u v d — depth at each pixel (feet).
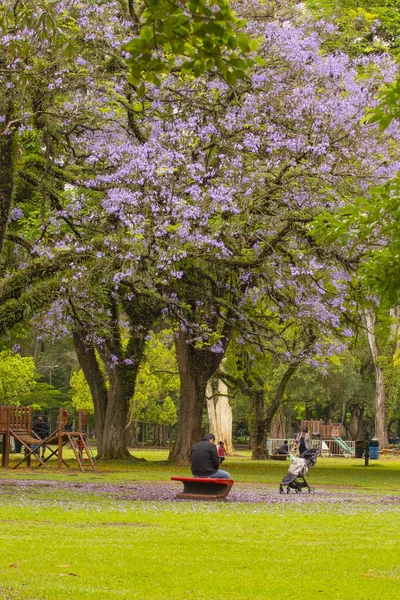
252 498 63.52
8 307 69.46
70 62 67.05
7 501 54.70
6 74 62.95
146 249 69.97
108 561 31.63
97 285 79.15
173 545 36.32
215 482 60.49
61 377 274.16
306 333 98.63
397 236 33.06
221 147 74.90
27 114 65.51
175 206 69.36
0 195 65.82
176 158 71.46
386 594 27.12
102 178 72.69
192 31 22.98
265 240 78.13
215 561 32.55
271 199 74.59
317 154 73.00
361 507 56.90
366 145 74.02
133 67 24.45
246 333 96.53
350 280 84.48
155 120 75.20
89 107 72.54
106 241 69.51
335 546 37.40
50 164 75.92
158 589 27.07
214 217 74.33
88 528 41.11
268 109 74.23
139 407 218.79
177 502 57.67
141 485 73.61
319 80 76.33
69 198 84.28
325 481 88.63
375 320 148.15
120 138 76.84
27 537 37.09
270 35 73.92
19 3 58.23
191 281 89.56
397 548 37.01
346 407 288.10
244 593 26.91
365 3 104.27
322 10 99.19
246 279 84.94
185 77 72.90
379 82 75.25
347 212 33.86
